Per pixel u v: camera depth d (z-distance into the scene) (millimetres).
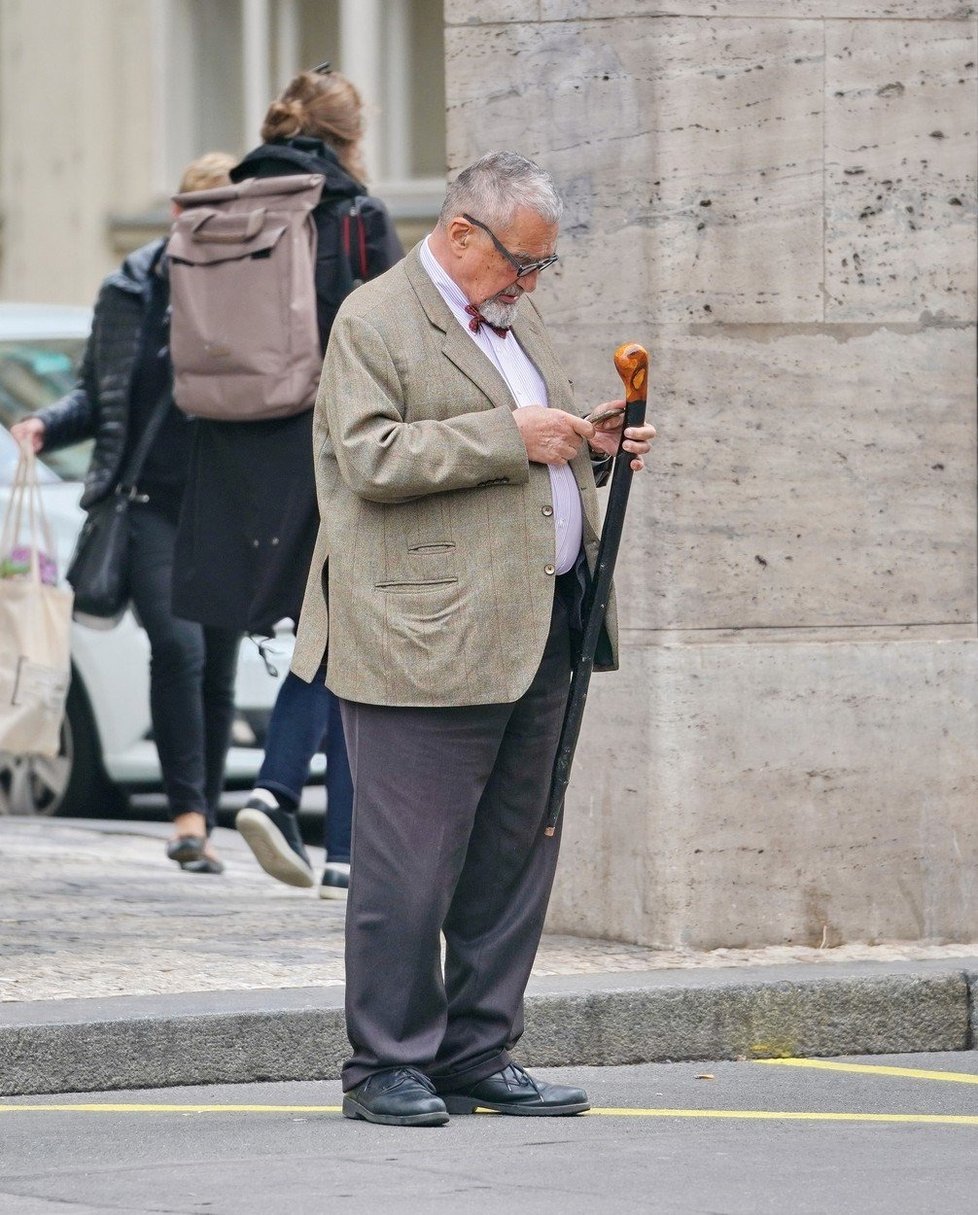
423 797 14875
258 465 21750
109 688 28547
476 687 14648
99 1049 16578
